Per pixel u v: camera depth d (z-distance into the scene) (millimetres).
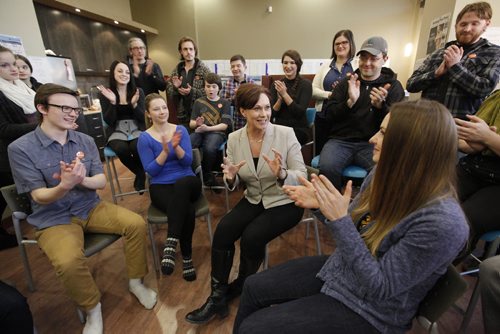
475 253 1648
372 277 670
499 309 894
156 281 1644
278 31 6117
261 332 765
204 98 2768
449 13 2199
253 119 1426
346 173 1932
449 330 1273
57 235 1278
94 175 1492
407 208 713
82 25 4691
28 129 1920
